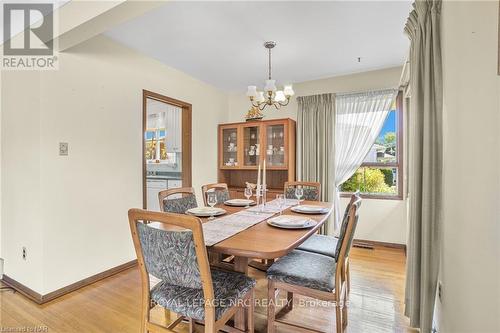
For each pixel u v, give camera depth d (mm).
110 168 2633
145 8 1636
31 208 2189
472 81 1085
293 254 1924
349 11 2086
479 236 1016
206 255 1157
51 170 2168
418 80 1642
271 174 4160
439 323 1568
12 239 2395
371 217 3574
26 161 2223
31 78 2160
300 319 1913
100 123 2535
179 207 2295
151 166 5207
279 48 2789
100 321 1889
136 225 1312
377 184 3648
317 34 2475
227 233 1536
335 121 3662
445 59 1395
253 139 4086
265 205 2490
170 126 4953
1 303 2117
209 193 2088
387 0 1943
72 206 2316
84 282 2402
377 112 3453
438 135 1509
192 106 3779
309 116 3795
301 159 3861
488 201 939
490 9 933
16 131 2316
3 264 2492
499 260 860
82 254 2395
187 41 2633
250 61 3166
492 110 920
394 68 3406
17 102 2293
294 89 4047
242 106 4570
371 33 2453
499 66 787
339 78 3738
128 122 2818
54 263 2195
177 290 1364
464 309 1154
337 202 3652
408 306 1840
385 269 2781
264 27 2348
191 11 2090
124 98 2771
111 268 2646
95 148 2494
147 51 2900
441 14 1463
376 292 2303
